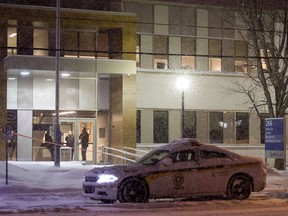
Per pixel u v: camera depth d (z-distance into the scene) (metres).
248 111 43.88
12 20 37.28
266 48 36.31
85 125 39.59
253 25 36.69
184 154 19.08
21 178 25.66
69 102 39.12
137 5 41.84
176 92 41.75
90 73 37.94
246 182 19.75
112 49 40.00
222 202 18.72
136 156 34.38
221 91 43.12
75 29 39.06
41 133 38.50
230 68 44.22
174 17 42.72
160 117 41.44
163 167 18.64
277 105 36.38
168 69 41.69
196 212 16.42
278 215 15.73
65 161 37.16
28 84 38.38
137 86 40.78
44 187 23.11
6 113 37.28
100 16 38.91
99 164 38.66
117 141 39.31
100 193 18.41
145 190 18.38
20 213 16.25
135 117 39.09
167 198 19.47
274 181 27.80
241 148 43.59
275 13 38.06
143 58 41.88
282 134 29.56
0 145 36.97
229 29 42.09
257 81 39.66
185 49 42.97
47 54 38.34
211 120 42.88
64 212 16.47
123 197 18.19
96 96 39.78
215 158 19.44
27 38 37.84
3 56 37.19
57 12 31.98
